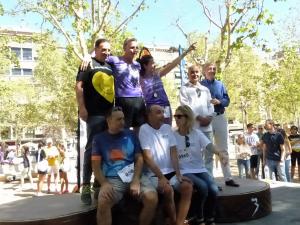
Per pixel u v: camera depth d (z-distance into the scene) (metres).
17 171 20.03
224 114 6.49
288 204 6.52
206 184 5.14
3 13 16.12
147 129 5.08
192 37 21.81
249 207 5.70
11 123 42.78
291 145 13.63
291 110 31.66
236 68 34.88
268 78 30.41
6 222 4.48
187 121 5.39
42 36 18.55
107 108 5.05
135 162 4.79
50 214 4.62
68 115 35.22
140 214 4.57
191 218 5.14
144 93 5.77
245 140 13.90
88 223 4.73
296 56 29.61
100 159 4.70
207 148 5.45
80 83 4.96
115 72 5.36
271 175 12.35
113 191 4.50
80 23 15.01
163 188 4.73
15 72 59.66
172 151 5.15
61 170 14.00
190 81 6.19
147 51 6.02
